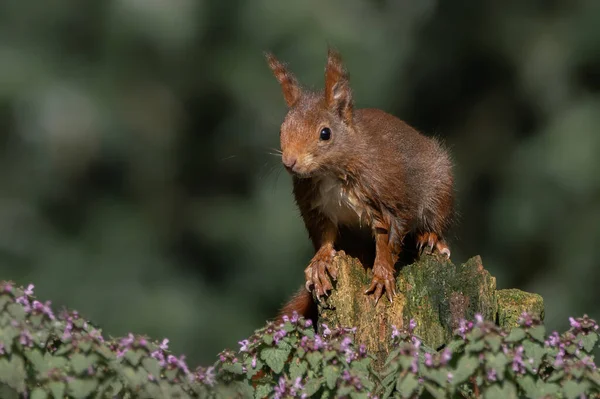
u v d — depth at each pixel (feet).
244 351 23.71
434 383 21.06
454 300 26.35
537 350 21.03
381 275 26.94
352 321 26.73
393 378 21.99
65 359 20.61
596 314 52.49
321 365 22.61
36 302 20.99
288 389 22.39
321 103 28.40
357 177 28.09
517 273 54.34
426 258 27.02
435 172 30.53
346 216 28.71
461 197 55.36
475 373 21.35
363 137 28.27
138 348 20.83
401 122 30.86
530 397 20.80
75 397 20.12
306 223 28.99
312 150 27.61
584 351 22.25
